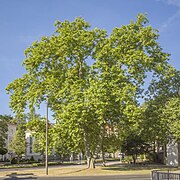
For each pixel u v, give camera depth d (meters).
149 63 33.03
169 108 38.22
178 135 37.25
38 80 34.34
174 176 16.05
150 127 38.16
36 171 36.06
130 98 30.94
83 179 25.48
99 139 35.38
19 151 69.50
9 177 29.69
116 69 31.75
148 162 56.88
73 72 33.34
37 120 35.66
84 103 29.36
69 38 32.59
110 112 31.50
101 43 33.59
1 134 71.62
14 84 35.00
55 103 33.47
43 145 35.25
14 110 34.75
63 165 59.06
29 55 34.59
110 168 37.03
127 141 52.84
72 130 30.09
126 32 34.41
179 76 41.56
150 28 34.25
